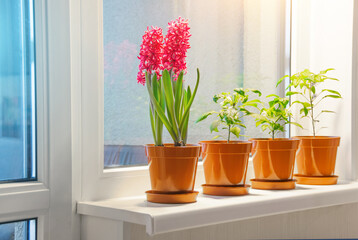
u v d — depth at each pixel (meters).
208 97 1.55
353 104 1.63
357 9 1.62
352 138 1.64
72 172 1.17
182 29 1.17
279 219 1.58
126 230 1.11
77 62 1.19
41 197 1.12
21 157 1.13
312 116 1.59
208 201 1.18
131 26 1.36
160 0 1.43
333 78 1.56
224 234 1.44
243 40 1.64
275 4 1.72
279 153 1.40
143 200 1.22
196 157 1.16
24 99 1.13
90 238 1.18
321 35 1.72
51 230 1.14
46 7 1.14
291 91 1.68
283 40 1.75
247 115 1.53
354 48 1.62
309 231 1.65
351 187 1.46
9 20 1.10
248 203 1.18
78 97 1.19
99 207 1.13
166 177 1.14
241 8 1.63
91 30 1.22
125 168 1.33
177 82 1.17
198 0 1.52
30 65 1.14
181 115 1.20
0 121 1.09
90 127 1.21
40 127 1.14
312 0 1.75
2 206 1.05
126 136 1.35
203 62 1.54
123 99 1.34
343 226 1.73
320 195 1.36
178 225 1.04
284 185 1.39
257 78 1.68
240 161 1.29
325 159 1.52
